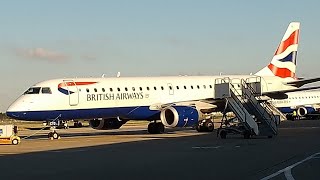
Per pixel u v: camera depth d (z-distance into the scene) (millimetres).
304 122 61812
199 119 35594
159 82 38562
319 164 16234
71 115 34344
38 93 33250
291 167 15445
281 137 30812
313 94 73312
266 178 13078
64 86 33969
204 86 40406
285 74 44594
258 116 32062
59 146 26406
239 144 25406
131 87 36812
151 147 24516
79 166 16578
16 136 29047
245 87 34938
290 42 45094
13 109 32469
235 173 14195
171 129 46875
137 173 14570
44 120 33812
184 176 13758
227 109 36688
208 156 19391
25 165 17062
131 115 36969
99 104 35094
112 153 21500
